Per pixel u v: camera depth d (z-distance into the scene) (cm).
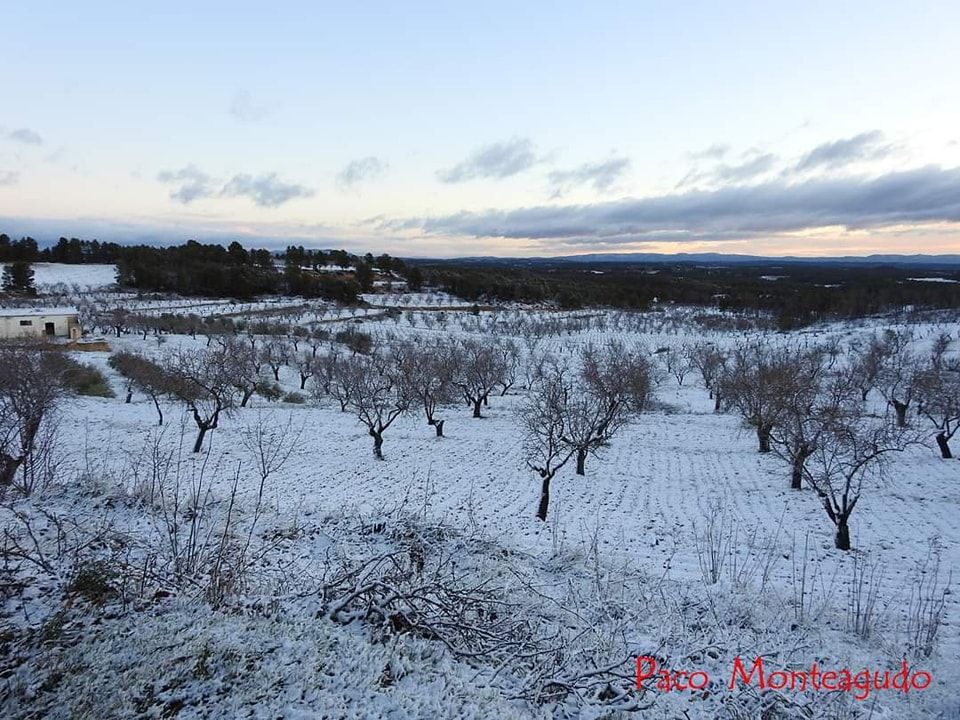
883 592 1347
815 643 895
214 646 564
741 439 3672
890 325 8625
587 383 4556
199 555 845
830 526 2025
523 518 2064
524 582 980
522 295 13450
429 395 3738
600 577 1149
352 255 17825
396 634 655
